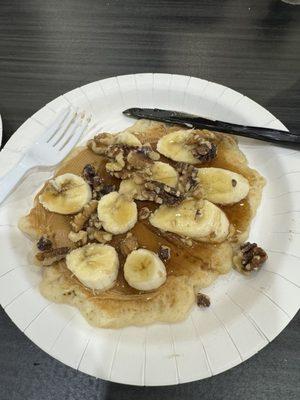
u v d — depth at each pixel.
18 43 0.33
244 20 0.33
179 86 0.27
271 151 0.24
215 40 0.32
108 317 0.20
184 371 0.17
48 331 0.19
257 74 0.30
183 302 0.20
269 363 0.18
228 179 0.23
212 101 0.27
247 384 0.18
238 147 0.25
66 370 0.19
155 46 0.32
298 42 0.31
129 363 0.18
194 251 0.22
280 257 0.21
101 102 0.28
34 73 0.31
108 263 0.21
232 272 0.21
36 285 0.21
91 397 0.18
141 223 0.23
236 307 0.20
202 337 0.18
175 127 0.27
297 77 0.29
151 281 0.20
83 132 0.27
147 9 0.34
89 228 0.23
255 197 0.23
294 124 0.27
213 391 0.18
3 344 0.20
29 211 0.24
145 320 0.20
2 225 0.23
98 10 0.34
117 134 0.26
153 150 0.26
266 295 0.19
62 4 0.35
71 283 0.21
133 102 0.28
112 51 0.32
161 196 0.23
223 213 0.23
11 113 0.29
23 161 0.25
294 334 0.19
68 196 0.24
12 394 0.18
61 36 0.33
